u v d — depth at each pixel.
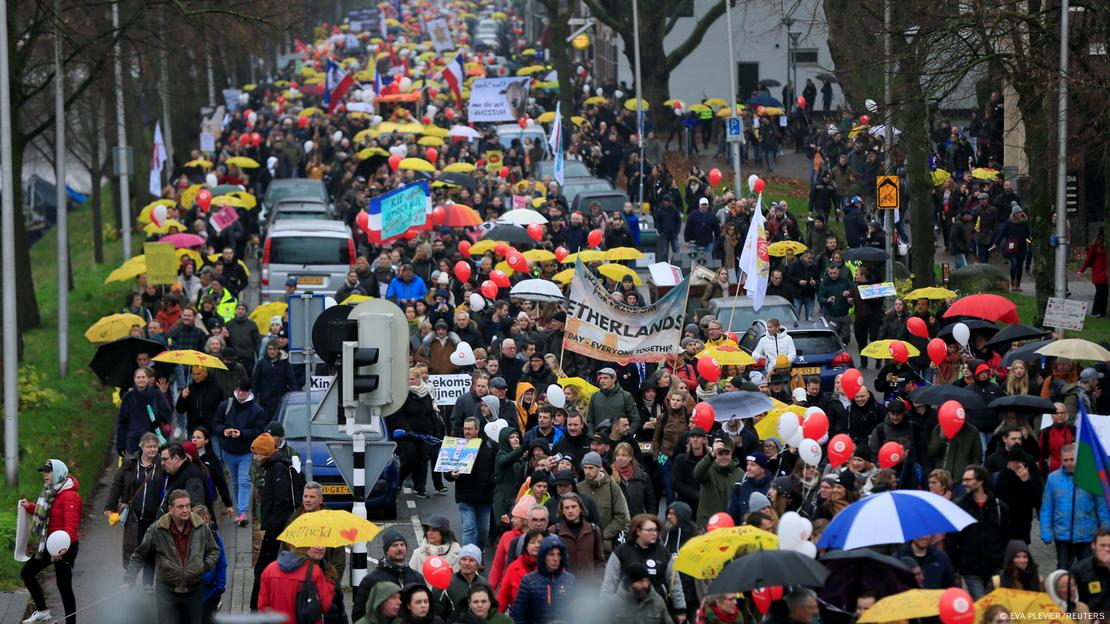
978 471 49.69
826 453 64.12
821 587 39.28
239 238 136.12
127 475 57.97
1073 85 92.00
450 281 102.75
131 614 49.34
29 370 98.31
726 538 42.00
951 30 97.75
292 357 52.97
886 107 102.06
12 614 58.69
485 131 195.75
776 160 190.50
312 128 199.38
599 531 49.44
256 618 42.75
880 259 106.31
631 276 98.69
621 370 78.12
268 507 56.16
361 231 131.25
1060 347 65.56
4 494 74.12
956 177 146.62
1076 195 130.75
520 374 79.88
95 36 118.50
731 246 116.31
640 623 42.97
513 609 44.72
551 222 122.62
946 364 74.50
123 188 147.12
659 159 166.12
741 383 66.25
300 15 154.88
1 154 78.44
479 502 61.47
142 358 75.81
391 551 45.09
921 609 35.59
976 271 118.19
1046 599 37.28
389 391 48.75
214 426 70.62
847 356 86.38
